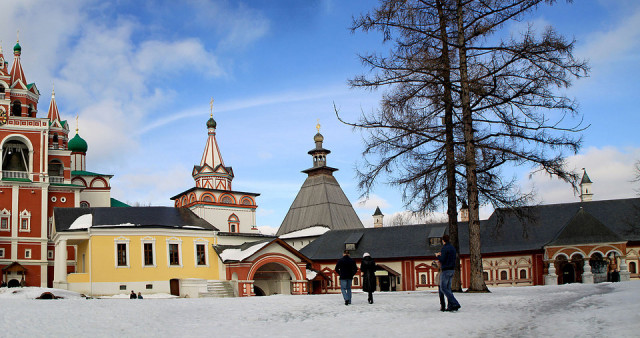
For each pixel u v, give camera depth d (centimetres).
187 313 1988
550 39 2778
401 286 7125
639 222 6500
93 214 5822
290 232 9012
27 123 7581
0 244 7188
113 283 5362
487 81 2919
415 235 7406
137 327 1662
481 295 2512
